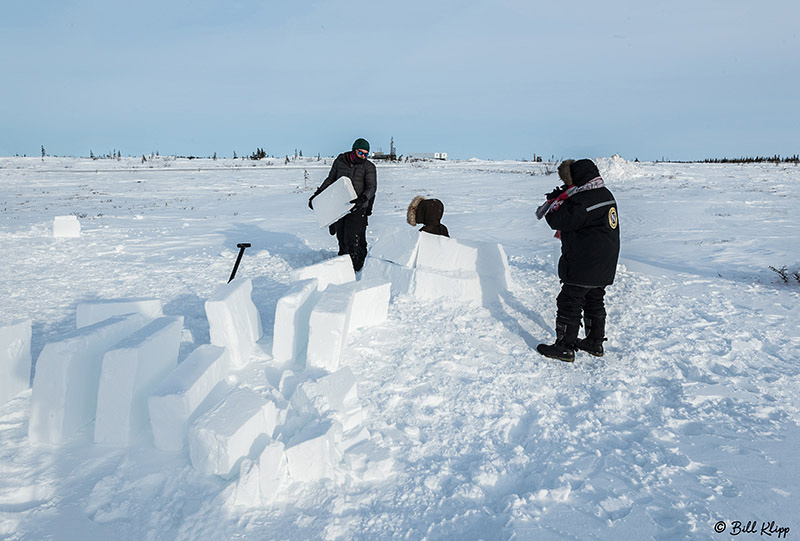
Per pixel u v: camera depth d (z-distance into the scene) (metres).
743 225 12.18
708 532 1.98
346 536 2.00
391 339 4.22
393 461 2.48
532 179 29.31
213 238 10.88
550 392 3.38
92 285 6.43
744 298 5.57
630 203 17.58
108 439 2.59
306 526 2.04
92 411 2.83
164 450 2.54
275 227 12.92
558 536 1.97
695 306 5.28
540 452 2.63
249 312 3.86
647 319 4.89
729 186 22.52
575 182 3.89
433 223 5.96
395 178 31.67
